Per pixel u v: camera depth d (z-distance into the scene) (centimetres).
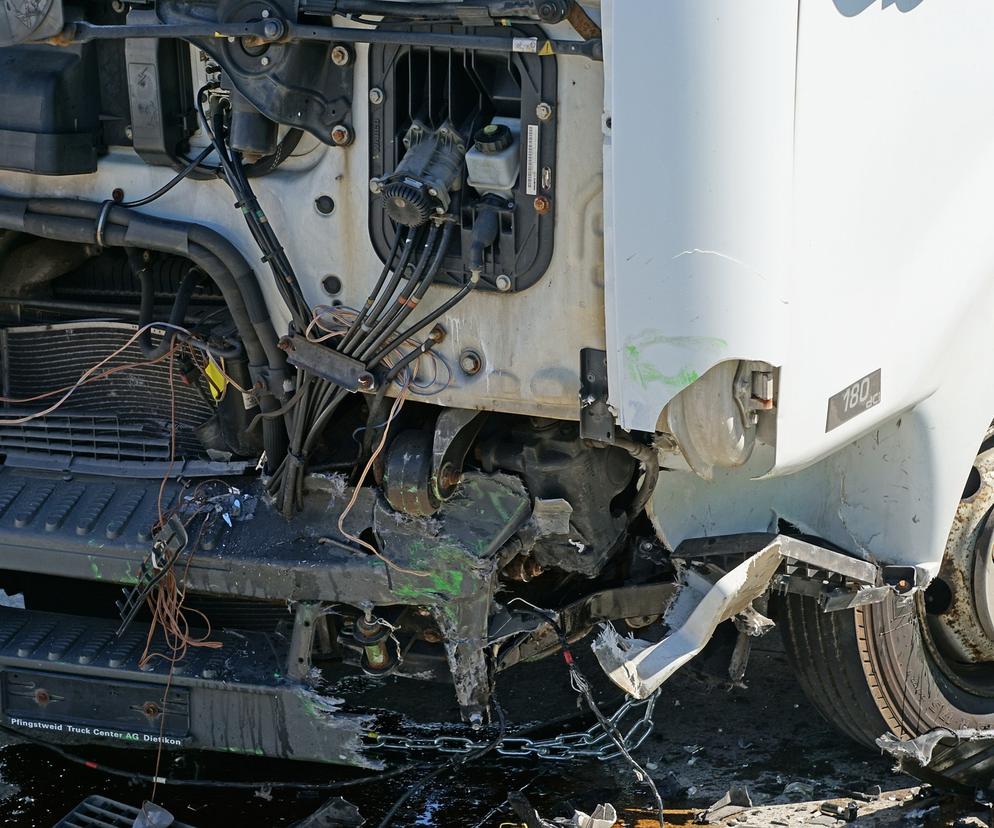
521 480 536
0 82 539
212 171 537
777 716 726
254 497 577
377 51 495
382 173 508
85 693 579
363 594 546
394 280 505
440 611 541
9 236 609
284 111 500
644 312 462
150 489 591
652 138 445
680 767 675
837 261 489
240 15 489
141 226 546
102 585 672
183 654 572
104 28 495
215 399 589
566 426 535
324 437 575
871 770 674
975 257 566
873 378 526
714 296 454
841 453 583
